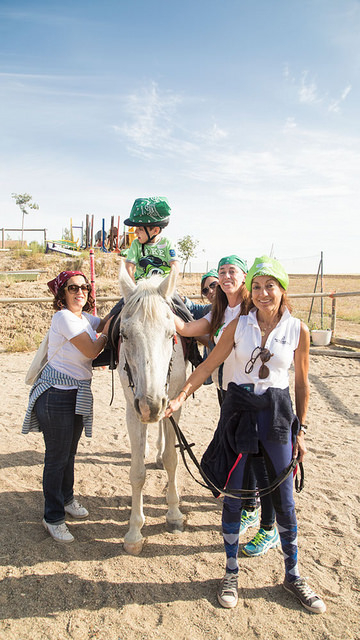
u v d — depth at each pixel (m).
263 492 2.36
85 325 2.98
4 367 8.20
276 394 2.33
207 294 4.18
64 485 3.27
